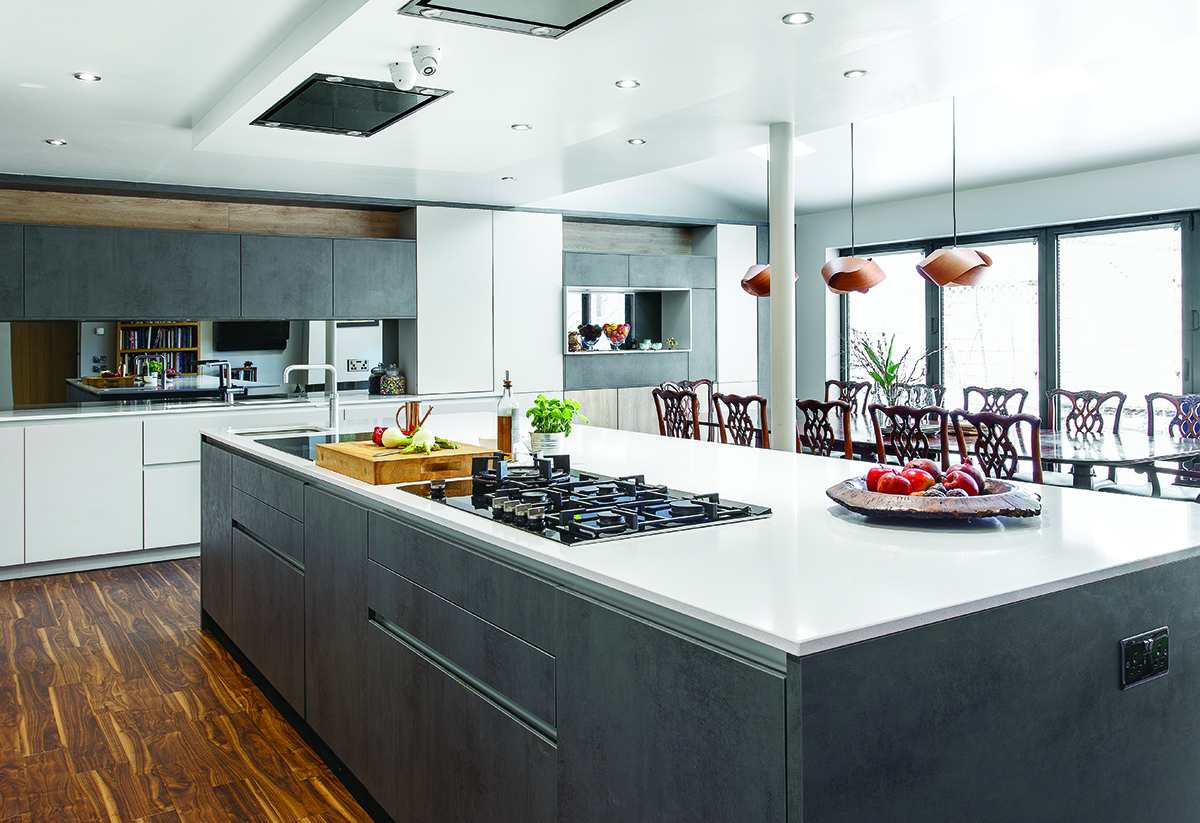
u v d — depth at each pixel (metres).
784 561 1.63
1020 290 7.11
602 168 5.49
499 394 6.90
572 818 1.65
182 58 3.31
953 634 1.35
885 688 1.27
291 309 6.05
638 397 7.77
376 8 2.43
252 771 2.75
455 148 4.08
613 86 3.23
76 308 5.36
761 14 2.63
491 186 6.05
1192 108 5.23
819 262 8.50
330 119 3.49
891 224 7.83
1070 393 5.60
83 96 3.77
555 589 1.67
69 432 5.12
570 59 2.92
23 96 3.78
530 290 7.05
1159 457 4.07
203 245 5.74
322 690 2.79
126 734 3.01
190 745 2.93
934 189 7.31
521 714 1.81
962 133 6.14
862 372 8.34
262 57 3.30
